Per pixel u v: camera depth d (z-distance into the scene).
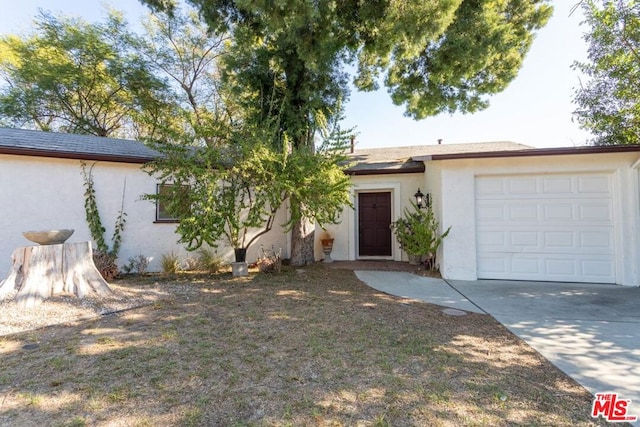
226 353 3.12
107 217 7.42
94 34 14.47
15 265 4.59
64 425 2.02
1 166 6.44
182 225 5.84
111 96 15.94
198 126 6.12
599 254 6.32
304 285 6.34
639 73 7.48
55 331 3.70
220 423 2.05
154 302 4.97
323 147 6.77
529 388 2.49
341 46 7.59
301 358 3.02
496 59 9.26
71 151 6.96
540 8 9.23
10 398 2.32
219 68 15.50
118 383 2.54
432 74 8.83
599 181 6.34
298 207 6.80
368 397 2.36
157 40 15.74
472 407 2.23
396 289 6.01
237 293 5.62
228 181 6.74
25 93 14.59
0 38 14.09
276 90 8.23
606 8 7.45
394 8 5.96
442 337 3.59
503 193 6.75
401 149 11.84
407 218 8.39
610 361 2.98
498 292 5.72
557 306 4.83
